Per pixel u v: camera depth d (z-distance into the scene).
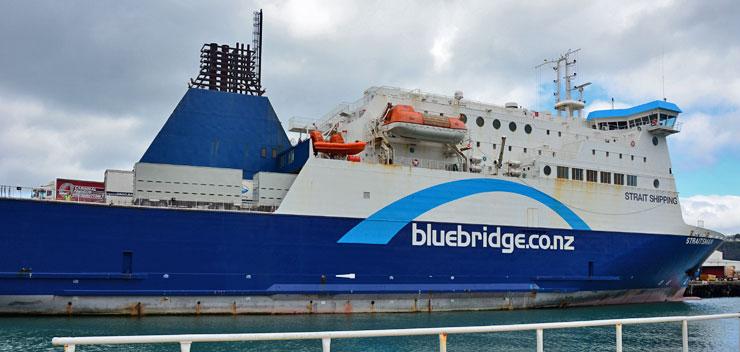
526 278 35.12
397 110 33.25
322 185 30.80
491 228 34.38
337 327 25.41
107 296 27.02
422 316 30.66
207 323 25.92
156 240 27.78
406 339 23.34
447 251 33.09
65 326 24.36
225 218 28.91
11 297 25.77
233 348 21.48
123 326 24.64
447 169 35.12
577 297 36.97
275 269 29.58
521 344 22.27
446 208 33.31
